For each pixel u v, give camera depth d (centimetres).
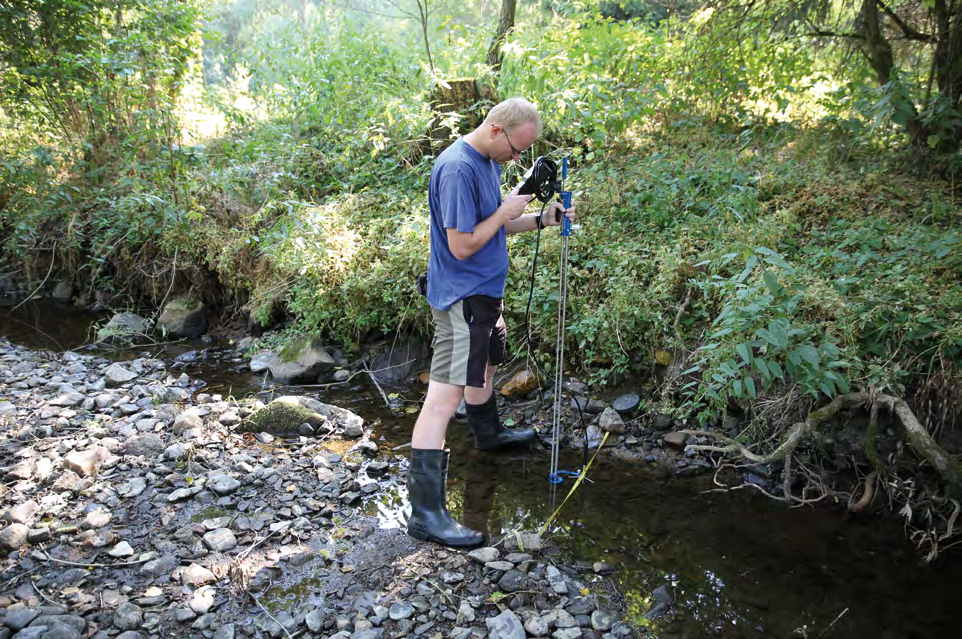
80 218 640
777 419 338
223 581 255
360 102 614
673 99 593
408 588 254
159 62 596
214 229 560
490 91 595
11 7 605
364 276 468
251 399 424
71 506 299
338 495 317
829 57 587
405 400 429
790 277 352
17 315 612
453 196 261
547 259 434
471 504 317
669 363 388
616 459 356
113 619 233
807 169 485
